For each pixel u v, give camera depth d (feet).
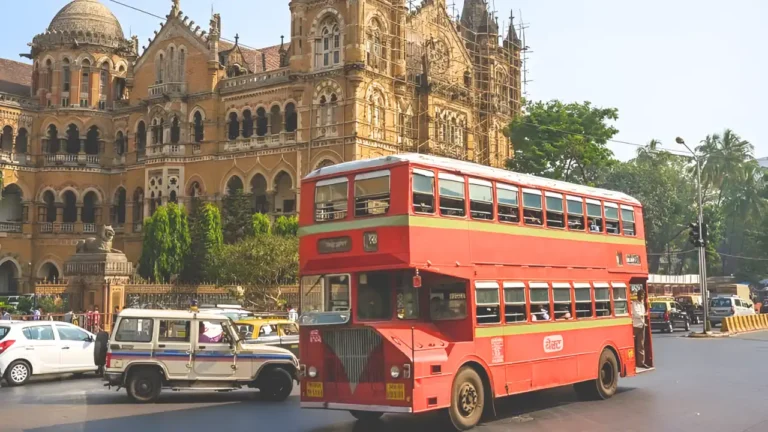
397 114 184.55
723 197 342.44
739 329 166.50
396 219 51.44
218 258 151.43
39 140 210.18
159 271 161.58
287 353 71.72
